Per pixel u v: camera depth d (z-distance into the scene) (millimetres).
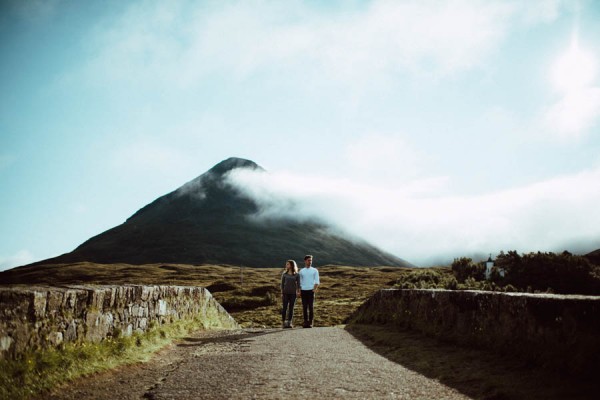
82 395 5254
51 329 5867
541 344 5922
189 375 6445
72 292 6414
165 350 8797
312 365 7090
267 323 27500
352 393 5320
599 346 4992
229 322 18250
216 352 8734
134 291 8758
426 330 9859
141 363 7281
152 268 124812
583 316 5320
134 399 5211
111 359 6812
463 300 8539
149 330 9422
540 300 6062
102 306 7324
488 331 7414
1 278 114688
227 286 65562
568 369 5223
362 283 74312
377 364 7082
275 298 45094
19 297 5301
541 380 5199
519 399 4730
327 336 11109
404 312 11953
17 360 5168
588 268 27641
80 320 6617
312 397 5168
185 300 13039
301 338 10750
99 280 102125
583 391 4652
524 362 6016
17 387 4871
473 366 6355
